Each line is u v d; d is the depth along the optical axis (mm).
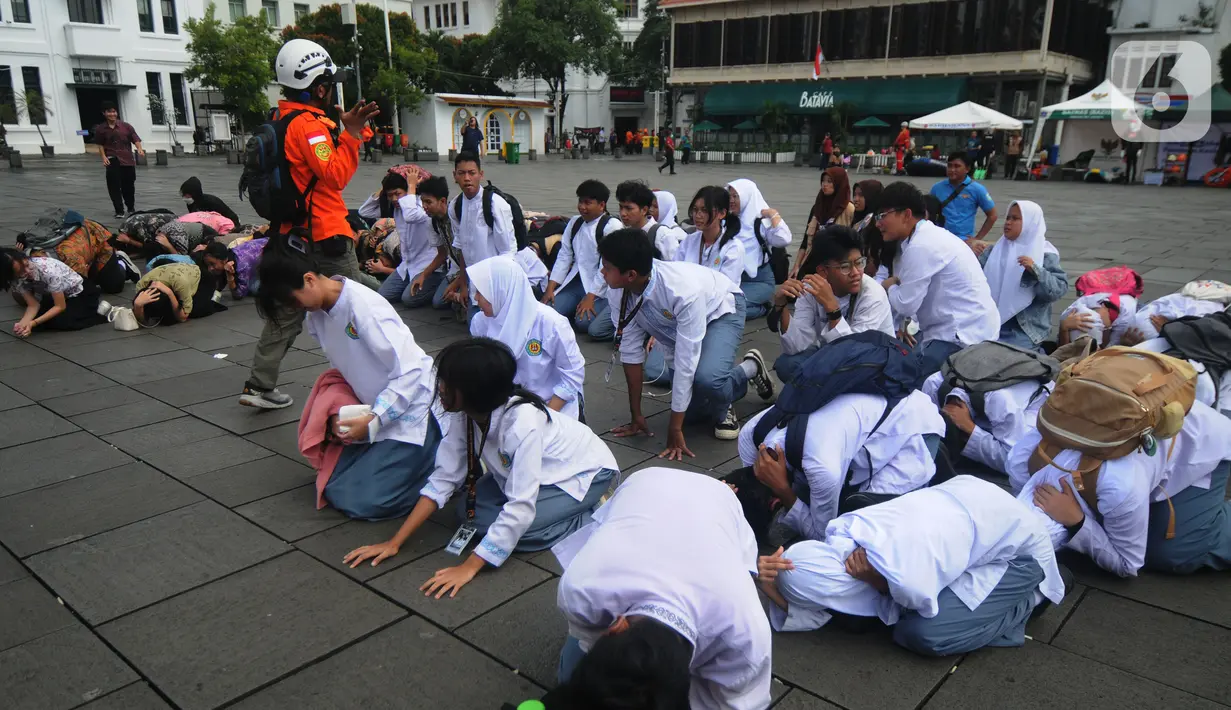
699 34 40000
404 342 3445
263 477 3910
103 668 2547
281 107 4758
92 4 31969
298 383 5305
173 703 2402
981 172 26469
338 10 36375
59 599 2902
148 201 15016
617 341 4242
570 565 2098
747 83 39156
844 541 2701
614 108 51094
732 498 2316
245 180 4730
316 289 3344
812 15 36406
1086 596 3008
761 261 7227
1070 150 28406
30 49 30719
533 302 3904
